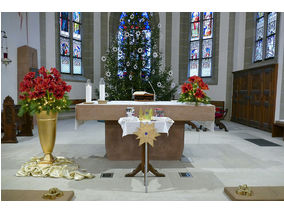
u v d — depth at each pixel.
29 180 2.99
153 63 7.61
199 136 6.00
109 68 7.55
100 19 10.35
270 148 4.75
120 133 3.81
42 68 3.31
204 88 3.45
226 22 9.14
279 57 6.33
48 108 3.18
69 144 5.03
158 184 2.88
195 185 2.85
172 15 10.08
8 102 4.92
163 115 3.14
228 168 3.50
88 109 3.34
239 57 8.79
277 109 6.38
